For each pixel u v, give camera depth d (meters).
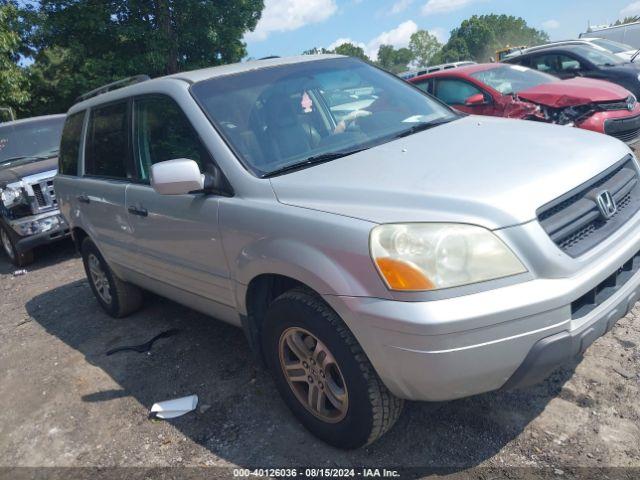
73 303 5.74
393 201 2.40
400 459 2.65
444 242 2.17
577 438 2.62
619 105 6.50
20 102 16.02
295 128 3.27
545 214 2.34
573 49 10.17
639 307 3.73
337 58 4.08
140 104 3.78
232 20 19.20
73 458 3.11
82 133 4.72
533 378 2.27
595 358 3.21
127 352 4.26
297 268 2.51
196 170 2.87
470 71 7.86
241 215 2.83
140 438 3.17
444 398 2.29
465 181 2.43
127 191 3.86
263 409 3.22
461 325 2.09
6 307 6.08
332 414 2.72
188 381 3.68
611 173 2.74
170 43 18.11
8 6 16.14
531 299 2.15
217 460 2.86
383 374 2.34
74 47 17.39
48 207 7.37
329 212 2.48
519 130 3.16
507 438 2.68
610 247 2.49
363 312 2.26
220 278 3.13
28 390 4.01
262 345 2.98
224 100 3.29
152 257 3.77
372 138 3.26
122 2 17.58
